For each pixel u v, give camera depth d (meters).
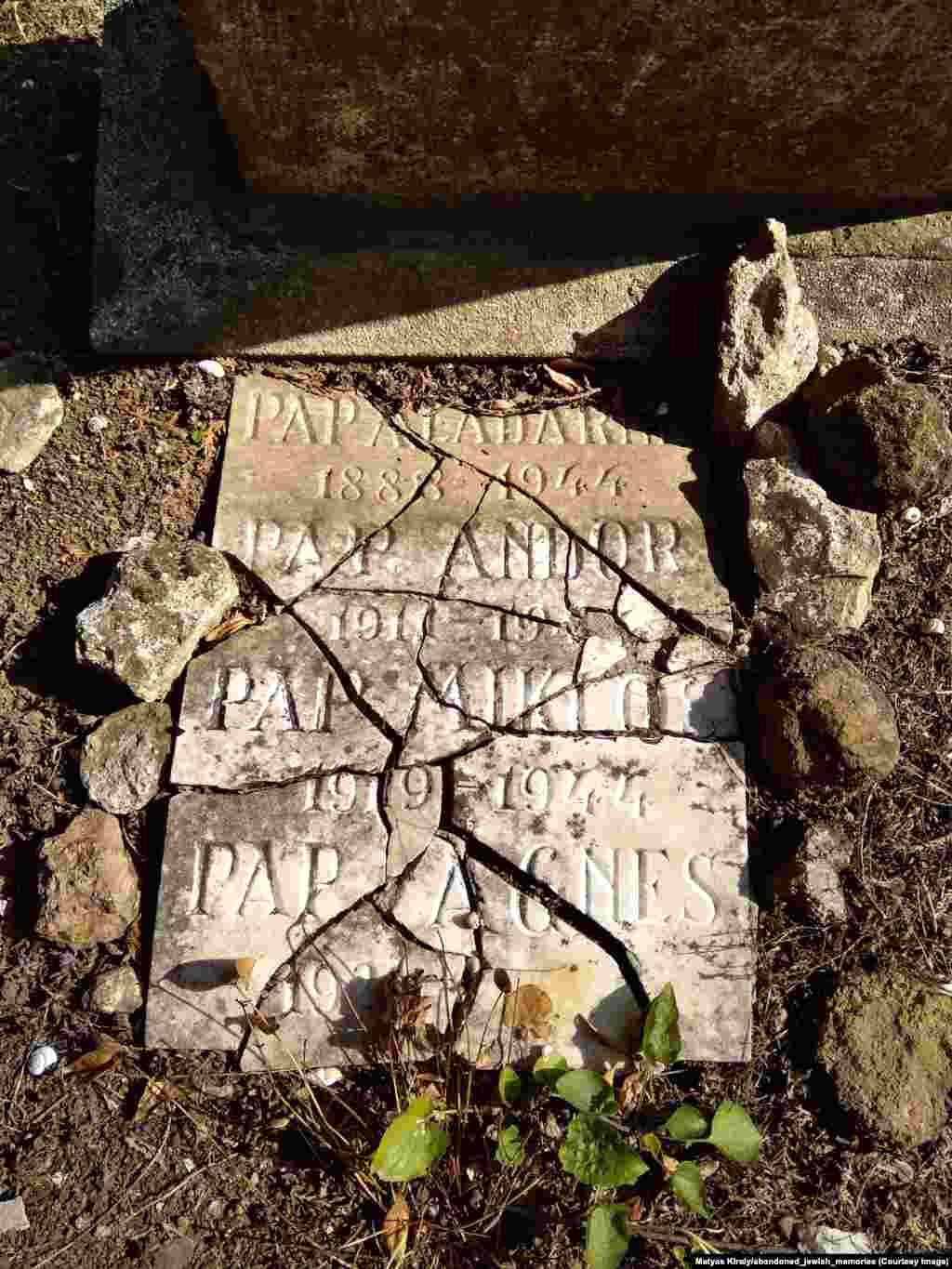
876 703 0.84
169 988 0.79
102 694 0.87
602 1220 0.72
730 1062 0.79
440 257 0.97
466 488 0.93
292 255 0.96
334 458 0.94
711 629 0.88
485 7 0.82
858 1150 0.79
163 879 0.81
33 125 1.09
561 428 0.95
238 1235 0.76
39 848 0.82
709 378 0.93
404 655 0.87
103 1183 0.77
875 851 0.85
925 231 0.99
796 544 0.90
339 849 0.82
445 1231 0.75
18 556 0.92
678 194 0.98
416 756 0.84
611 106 0.90
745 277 0.92
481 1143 0.77
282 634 0.88
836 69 0.87
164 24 0.98
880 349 0.98
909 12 0.82
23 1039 0.79
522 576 0.90
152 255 0.96
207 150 0.97
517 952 0.80
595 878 0.82
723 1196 0.77
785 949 0.82
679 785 0.84
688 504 0.93
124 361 0.98
